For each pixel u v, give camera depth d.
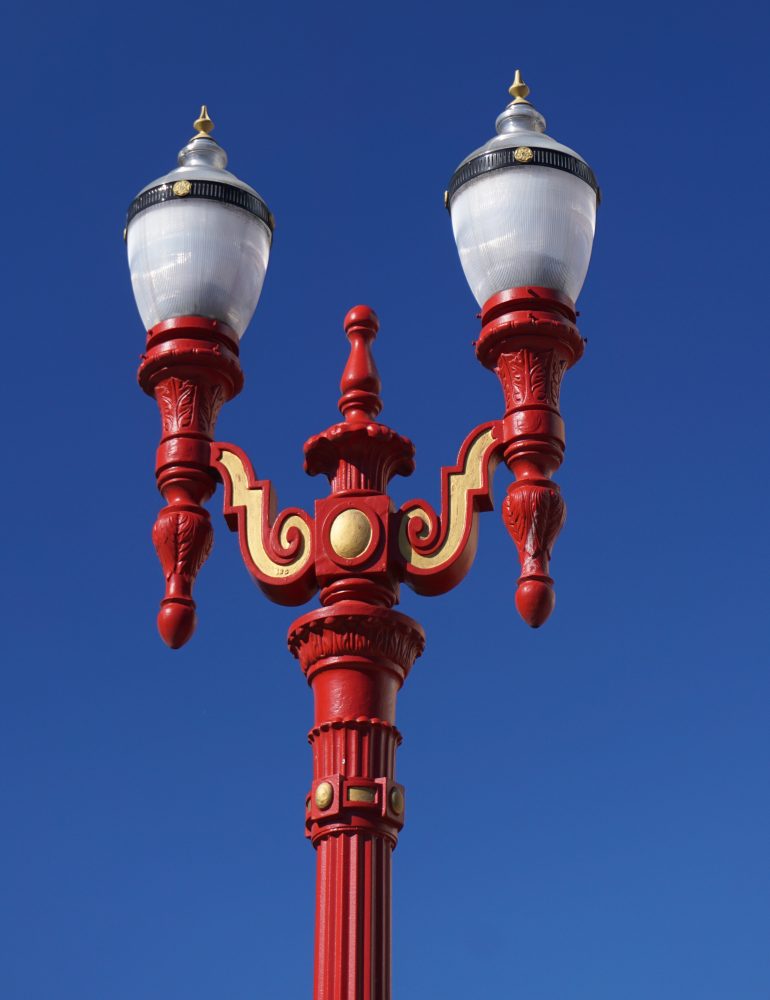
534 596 6.89
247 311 7.91
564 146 7.56
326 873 6.66
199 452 7.56
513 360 7.22
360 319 7.65
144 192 7.91
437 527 7.04
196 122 8.30
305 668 7.11
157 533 7.50
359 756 6.84
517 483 7.07
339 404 7.52
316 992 6.50
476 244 7.45
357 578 7.03
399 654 7.03
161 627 7.38
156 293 7.79
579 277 7.48
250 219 7.90
